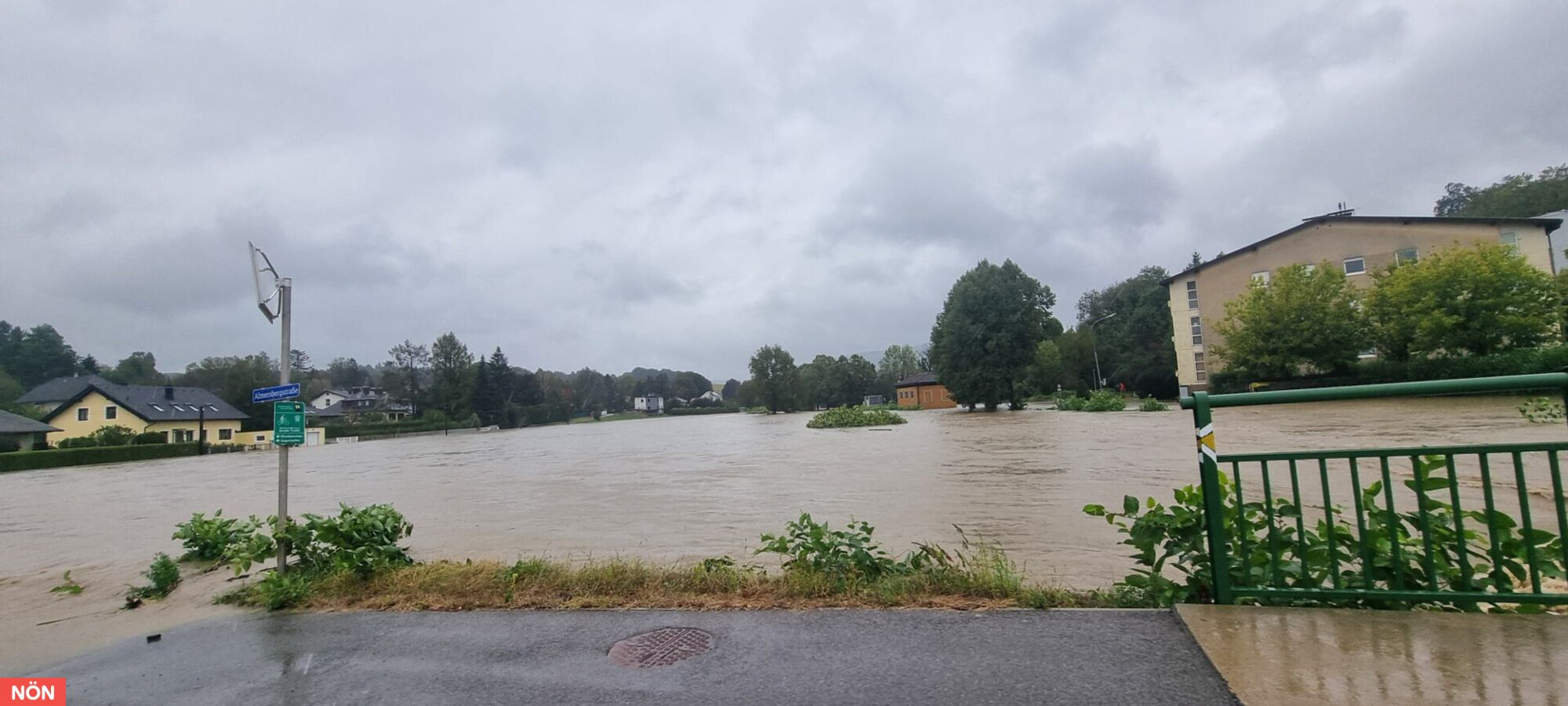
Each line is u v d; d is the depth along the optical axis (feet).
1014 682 9.09
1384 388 10.58
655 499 39.96
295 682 10.67
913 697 8.87
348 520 17.67
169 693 10.57
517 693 9.75
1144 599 12.19
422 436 232.32
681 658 10.69
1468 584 10.53
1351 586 11.14
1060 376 237.25
